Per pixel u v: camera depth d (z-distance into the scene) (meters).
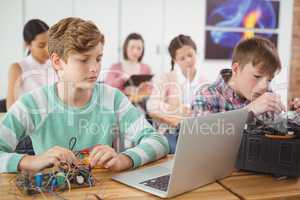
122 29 3.92
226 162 1.03
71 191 0.92
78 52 1.10
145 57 3.97
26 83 1.93
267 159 1.07
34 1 3.60
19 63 2.20
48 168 1.00
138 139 1.26
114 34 3.90
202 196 0.90
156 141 1.22
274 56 1.48
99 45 1.12
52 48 1.14
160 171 1.08
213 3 4.16
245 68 1.48
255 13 4.32
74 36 1.09
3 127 1.13
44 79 1.39
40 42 2.19
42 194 0.89
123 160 1.09
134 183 0.97
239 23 4.27
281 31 4.43
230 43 4.23
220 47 4.20
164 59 4.02
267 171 1.07
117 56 3.91
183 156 0.86
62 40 1.11
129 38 3.87
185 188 0.91
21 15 3.57
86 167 1.01
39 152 1.20
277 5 4.39
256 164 1.08
